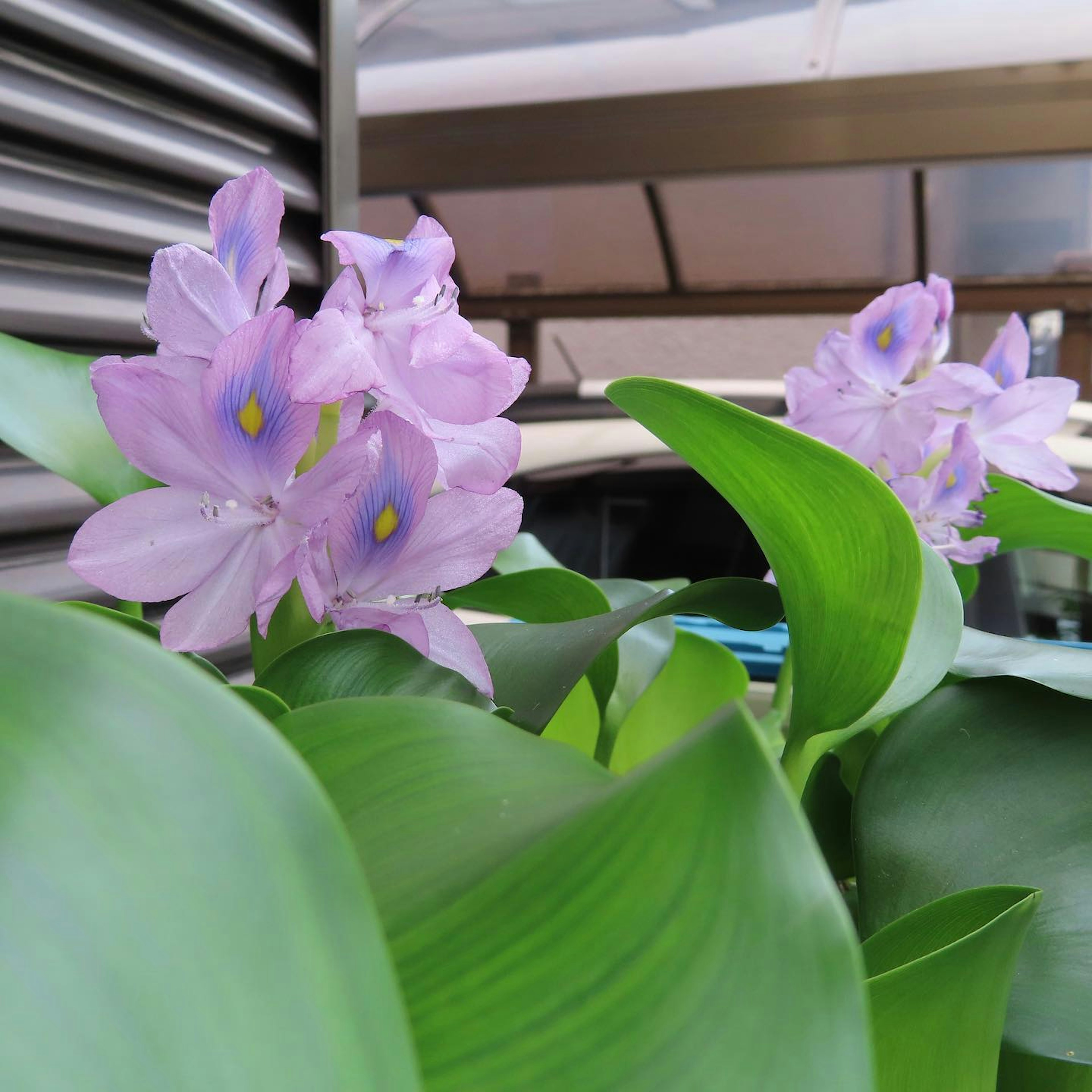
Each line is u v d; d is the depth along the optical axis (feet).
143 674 0.35
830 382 1.14
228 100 1.75
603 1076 0.40
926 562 0.91
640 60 4.65
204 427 0.74
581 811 0.48
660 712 1.43
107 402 0.74
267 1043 0.32
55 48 1.46
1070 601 2.73
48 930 0.29
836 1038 0.38
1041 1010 0.72
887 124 4.39
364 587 0.81
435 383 0.77
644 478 3.13
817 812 1.15
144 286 1.67
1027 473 1.23
